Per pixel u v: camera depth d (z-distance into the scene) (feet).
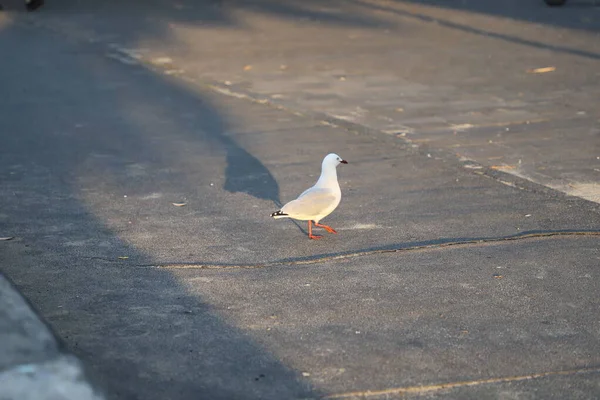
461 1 114.83
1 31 89.56
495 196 36.73
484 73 67.26
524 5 109.81
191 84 63.67
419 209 35.06
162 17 99.60
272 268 28.73
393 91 60.59
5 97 58.95
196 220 34.04
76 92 60.70
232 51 77.82
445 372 21.43
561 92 59.57
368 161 42.91
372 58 74.43
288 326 24.09
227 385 20.77
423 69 69.26
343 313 24.95
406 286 26.94
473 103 56.39
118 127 50.60
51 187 38.60
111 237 31.89
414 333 23.61
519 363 21.89
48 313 24.88
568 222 33.14
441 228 32.60
